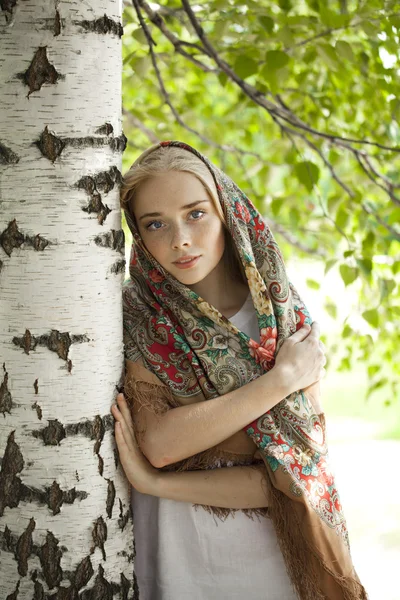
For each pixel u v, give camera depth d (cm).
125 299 194
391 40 289
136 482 175
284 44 283
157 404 179
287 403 185
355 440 702
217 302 199
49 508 164
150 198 179
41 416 163
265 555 186
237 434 186
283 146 403
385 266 377
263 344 187
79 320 164
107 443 170
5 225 161
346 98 366
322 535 181
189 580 185
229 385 183
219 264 199
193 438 173
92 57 163
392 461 640
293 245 431
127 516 175
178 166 179
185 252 180
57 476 164
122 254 174
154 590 188
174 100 447
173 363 184
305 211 426
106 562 169
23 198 160
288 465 179
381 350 413
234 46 332
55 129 160
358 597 185
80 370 165
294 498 178
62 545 164
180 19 308
